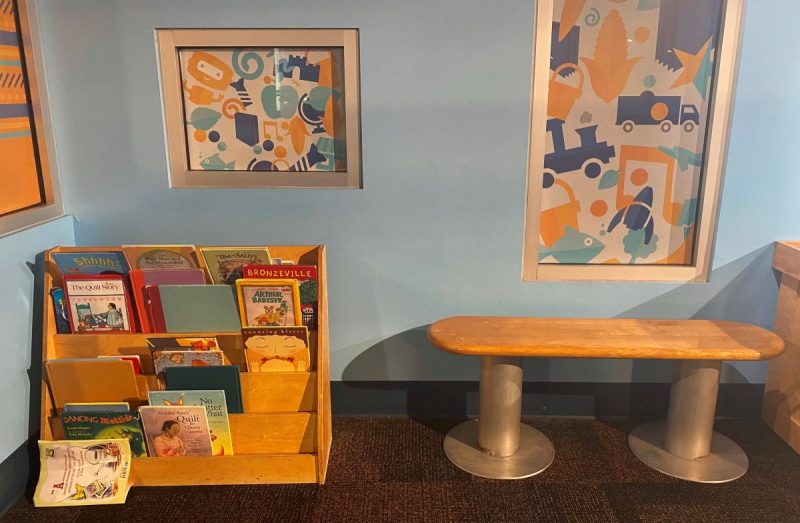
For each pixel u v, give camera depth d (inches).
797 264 87.6
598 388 101.3
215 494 83.3
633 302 96.5
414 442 95.5
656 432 97.1
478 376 100.4
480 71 88.1
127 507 80.5
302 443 85.1
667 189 94.5
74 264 82.7
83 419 81.7
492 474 86.7
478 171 91.8
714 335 85.6
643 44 89.4
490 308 97.4
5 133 81.7
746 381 100.3
